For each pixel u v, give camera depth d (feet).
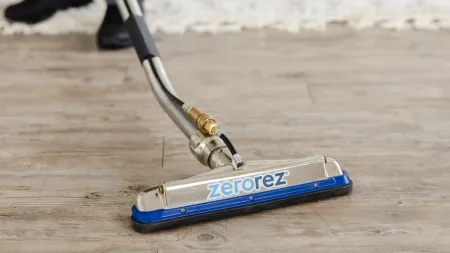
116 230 4.45
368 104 6.20
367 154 5.37
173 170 5.17
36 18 7.88
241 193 4.46
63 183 4.99
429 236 4.40
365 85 6.57
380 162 5.25
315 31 7.80
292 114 6.01
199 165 5.24
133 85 6.59
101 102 6.25
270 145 5.51
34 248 4.29
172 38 7.64
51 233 4.43
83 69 6.93
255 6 8.30
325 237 4.38
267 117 5.96
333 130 5.74
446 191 4.89
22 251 4.26
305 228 4.46
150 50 5.48
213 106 6.16
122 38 7.32
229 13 8.15
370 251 4.25
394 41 7.58
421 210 4.66
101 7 8.28
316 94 6.39
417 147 5.47
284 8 8.29
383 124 5.84
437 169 5.16
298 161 4.61
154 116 6.00
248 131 5.73
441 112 6.06
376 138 5.61
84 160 5.30
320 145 5.51
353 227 4.48
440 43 7.54
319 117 5.96
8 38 7.59
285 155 5.36
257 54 7.26
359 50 7.36
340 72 6.85
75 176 5.08
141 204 4.36
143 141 5.59
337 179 4.70
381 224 4.51
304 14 8.16
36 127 5.80
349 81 6.66
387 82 6.64
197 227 4.46
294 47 7.43
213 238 4.36
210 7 8.28
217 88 6.51
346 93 6.41
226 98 6.31
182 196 4.35
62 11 8.15
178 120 4.95
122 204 4.74
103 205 4.73
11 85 6.57
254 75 6.79
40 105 6.18
